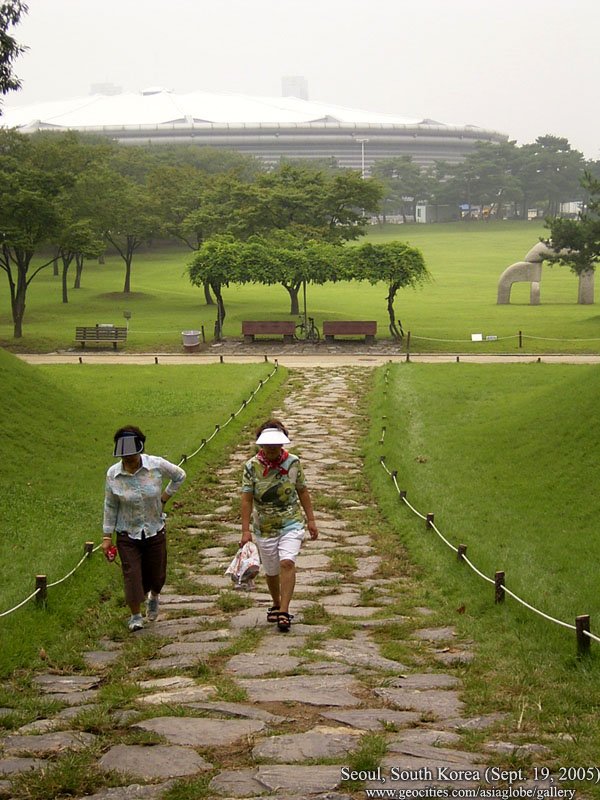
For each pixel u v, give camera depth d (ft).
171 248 344.49
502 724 19.98
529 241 391.86
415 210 541.34
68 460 59.72
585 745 18.53
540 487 50.88
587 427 56.34
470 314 168.96
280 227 188.03
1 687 23.80
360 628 29.84
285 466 30.04
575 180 504.02
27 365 76.18
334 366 112.88
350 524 46.70
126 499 30.30
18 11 80.74
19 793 16.39
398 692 22.15
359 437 71.00
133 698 22.06
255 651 26.35
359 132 632.38
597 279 252.83
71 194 202.69
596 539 40.86
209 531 45.16
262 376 100.83
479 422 72.69
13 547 41.45
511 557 39.17
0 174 145.07
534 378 94.79
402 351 126.62
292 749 17.92
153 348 134.21
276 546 30.09
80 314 178.40
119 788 16.46
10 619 29.71
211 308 186.19
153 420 75.92
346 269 133.39
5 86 83.46
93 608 33.01
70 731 19.69
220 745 18.35
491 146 501.56
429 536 43.14
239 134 604.90
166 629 29.96
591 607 31.35
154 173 258.16
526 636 28.12
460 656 26.07
